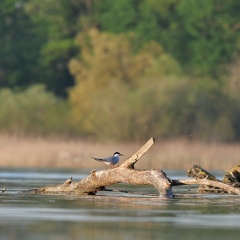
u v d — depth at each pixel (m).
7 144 49.62
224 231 16.55
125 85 66.38
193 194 24.84
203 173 26.38
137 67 68.81
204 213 19.48
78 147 49.72
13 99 68.00
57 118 68.00
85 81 69.38
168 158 44.78
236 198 23.69
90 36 73.62
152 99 63.78
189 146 48.75
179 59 73.56
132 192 24.39
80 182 24.09
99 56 69.12
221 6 73.69
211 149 47.59
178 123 63.72
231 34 72.88
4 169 42.34
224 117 64.81
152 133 63.25
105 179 23.48
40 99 68.62
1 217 18.38
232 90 66.81
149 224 17.42
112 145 55.41
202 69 71.88
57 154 47.41
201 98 64.56
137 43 73.94
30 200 22.38
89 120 65.19
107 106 64.00
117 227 16.94
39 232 16.16
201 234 16.14
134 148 53.25
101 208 20.36
